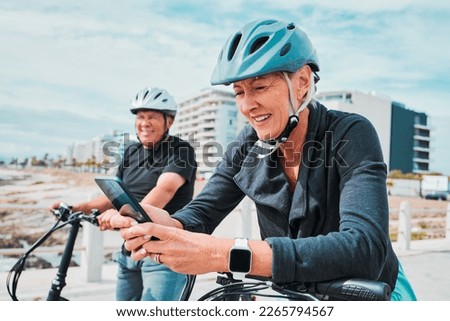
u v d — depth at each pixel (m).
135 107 2.42
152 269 2.17
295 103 1.12
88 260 4.45
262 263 0.93
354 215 0.99
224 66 1.09
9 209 4.23
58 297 1.75
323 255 0.91
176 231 0.95
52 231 1.68
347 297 0.93
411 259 6.65
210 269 0.94
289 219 1.22
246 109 1.11
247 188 1.31
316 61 1.18
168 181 2.26
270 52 1.05
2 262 4.32
